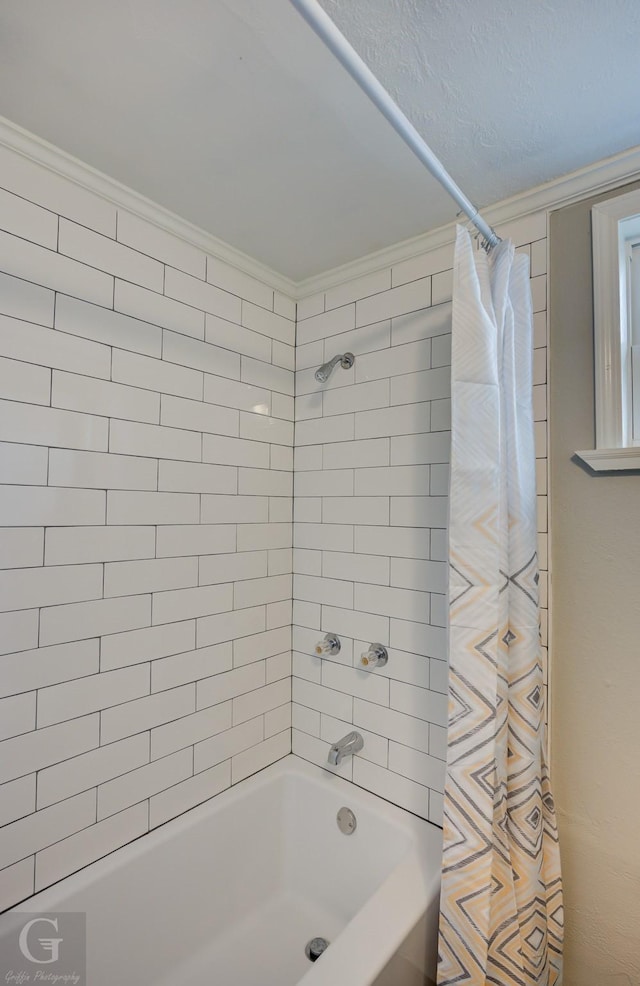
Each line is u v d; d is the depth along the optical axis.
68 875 1.15
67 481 1.16
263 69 0.90
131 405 1.29
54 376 1.14
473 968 0.96
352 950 0.99
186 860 1.36
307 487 1.76
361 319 1.62
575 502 1.18
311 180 1.22
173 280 1.40
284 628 1.76
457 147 1.09
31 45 0.85
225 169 1.18
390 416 1.53
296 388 1.81
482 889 0.96
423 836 1.34
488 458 0.98
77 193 1.18
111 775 1.24
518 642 1.07
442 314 1.43
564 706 1.18
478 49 0.85
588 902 1.14
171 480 1.39
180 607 1.41
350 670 1.61
